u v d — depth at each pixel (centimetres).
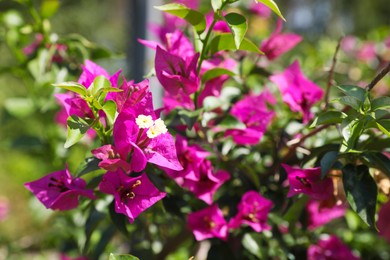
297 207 57
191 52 58
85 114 51
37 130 150
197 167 56
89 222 62
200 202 61
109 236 71
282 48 67
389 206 62
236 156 64
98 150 49
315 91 62
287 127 63
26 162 151
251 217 58
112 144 52
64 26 266
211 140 61
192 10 53
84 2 275
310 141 65
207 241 65
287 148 65
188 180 58
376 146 55
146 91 50
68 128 49
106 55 73
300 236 68
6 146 89
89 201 62
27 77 80
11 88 204
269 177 64
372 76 91
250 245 63
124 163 49
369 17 396
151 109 51
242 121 61
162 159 50
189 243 78
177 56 54
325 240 69
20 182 149
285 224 70
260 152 67
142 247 72
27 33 74
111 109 50
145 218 67
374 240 75
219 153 61
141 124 49
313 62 97
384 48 100
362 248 75
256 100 62
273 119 67
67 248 86
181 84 54
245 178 63
